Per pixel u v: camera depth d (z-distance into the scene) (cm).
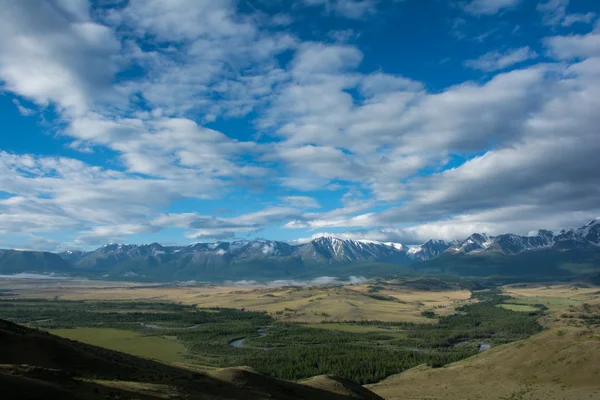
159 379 9156
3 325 9475
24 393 5575
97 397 6312
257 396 9919
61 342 9419
